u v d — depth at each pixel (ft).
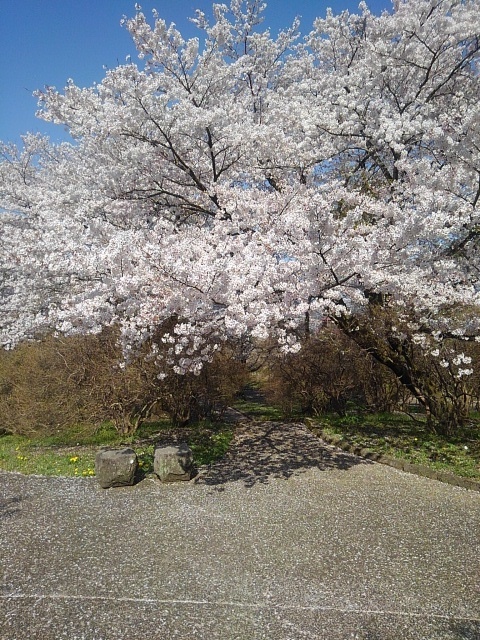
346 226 19.31
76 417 30.45
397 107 30.12
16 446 30.40
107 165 30.19
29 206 40.06
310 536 15.35
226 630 10.55
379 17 32.94
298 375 37.37
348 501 18.53
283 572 13.06
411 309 25.29
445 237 21.71
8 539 15.35
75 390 30.22
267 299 20.10
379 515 17.04
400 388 37.29
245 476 22.24
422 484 20.54
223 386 34.40
